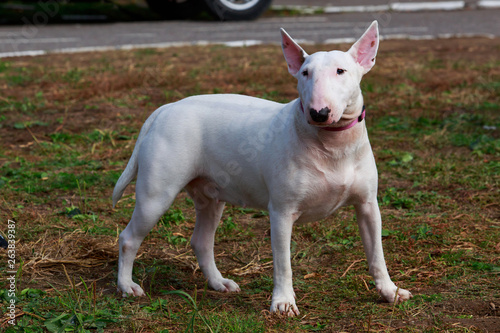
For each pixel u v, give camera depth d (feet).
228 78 29.12
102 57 34.04
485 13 50.83
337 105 9.62
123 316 10.94
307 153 10.39
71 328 10.40
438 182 18.19
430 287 12.02
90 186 18.28
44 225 15.49
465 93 26.94
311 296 11.77
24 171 19.24
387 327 10.23
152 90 28.17
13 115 24.89
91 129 23.38
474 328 10.02
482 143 20.90
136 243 12.00
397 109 25.21
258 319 10.66
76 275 13.12
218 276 12.73
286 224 10.70
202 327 10.37
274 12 52.24
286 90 27.55
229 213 16.71
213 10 45.52
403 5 55.42
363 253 13.92
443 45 37.63
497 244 13.87
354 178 10.64
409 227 15.10
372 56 10.36
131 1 52.49
